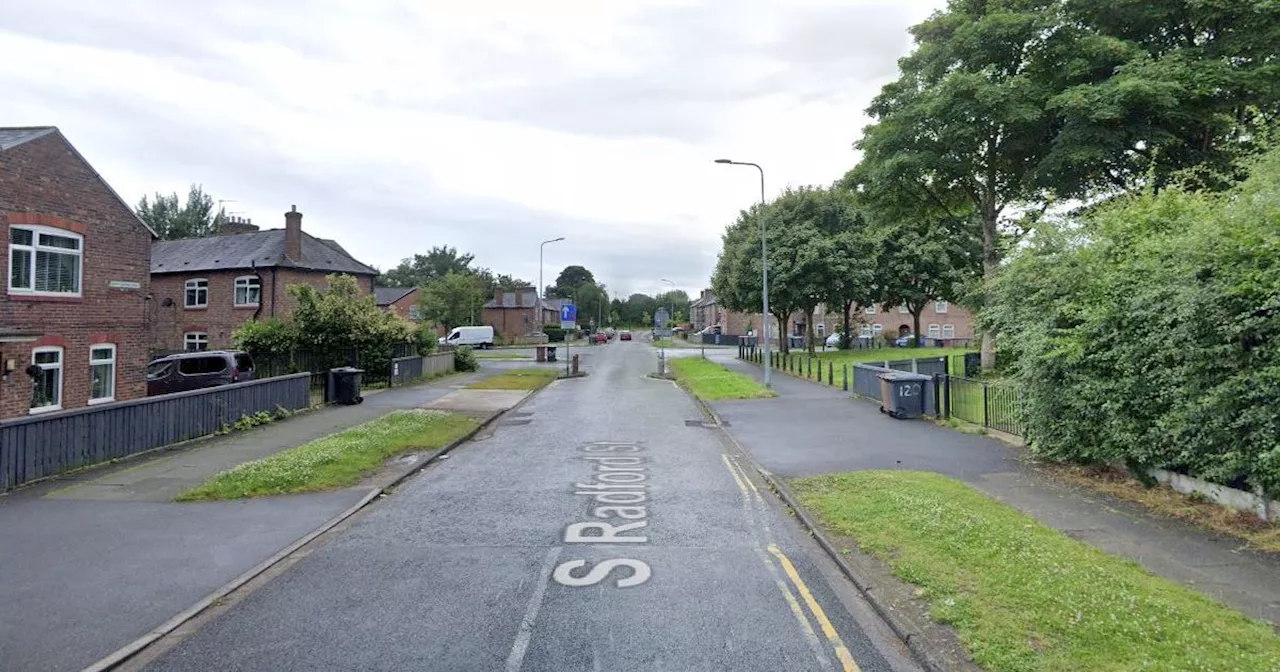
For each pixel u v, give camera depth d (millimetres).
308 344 25891
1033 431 11391
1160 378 8562
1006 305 12086
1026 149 24781
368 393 23750
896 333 71562
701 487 10180
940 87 23453
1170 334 8219
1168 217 10141
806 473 10750
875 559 6594
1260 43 19844
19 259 15945
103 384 18156
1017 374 12297
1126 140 21625
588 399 23125
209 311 34656
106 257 18141
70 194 17094
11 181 15680
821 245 38875
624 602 5793
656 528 8039
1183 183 13117
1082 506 8359
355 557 7023
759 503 9227
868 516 7875
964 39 23656
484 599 5875
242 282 34125
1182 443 8289
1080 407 9977
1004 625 4922
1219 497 8000
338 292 27328
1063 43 22672
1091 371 9852
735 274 42250
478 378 30422
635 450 13367
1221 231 7676
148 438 12508
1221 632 4766
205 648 4988
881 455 12008
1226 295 7355
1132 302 8898
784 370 32938
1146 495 8703
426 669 4633
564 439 14828
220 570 6559
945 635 4930
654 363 43375
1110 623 4867
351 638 5125
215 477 10141
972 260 45312
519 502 9328
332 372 20172
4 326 15469
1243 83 19203
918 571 6039
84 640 5070
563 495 9719
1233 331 7270
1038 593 5430
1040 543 6699
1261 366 7203
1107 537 7141
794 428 15344
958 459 11484
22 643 5016
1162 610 5113
